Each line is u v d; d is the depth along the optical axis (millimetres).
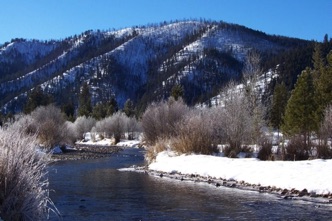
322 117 29359
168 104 32219
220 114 22844
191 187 13906
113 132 53406
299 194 12070
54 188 13734
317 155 18859
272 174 14195
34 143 7676
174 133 26250
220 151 21344
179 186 14156
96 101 142625
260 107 27891
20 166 6777
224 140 22016
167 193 12688
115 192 12906
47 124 31859
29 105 59906
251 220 9070
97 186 14188
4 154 6754
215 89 108188
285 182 13133
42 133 30750
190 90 133875
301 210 10094
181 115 29297
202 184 14570
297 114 35375
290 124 35531
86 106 88312
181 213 9805
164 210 10148
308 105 35062
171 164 19047
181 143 21531
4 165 6668
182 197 11969
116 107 87438
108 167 21141
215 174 15992
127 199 11656
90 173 18188
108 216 9469
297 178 13203
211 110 25266
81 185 14414
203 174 16453
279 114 49969
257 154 20484
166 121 29438
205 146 21078
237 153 20812
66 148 35844
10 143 7078
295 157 18859
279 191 12656
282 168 14727
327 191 11828
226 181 14914
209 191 13008
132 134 55656
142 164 22891
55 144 32281
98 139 57344
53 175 17484
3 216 6316
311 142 19438
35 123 30328
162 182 15156
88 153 32438
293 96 35969
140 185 14414
